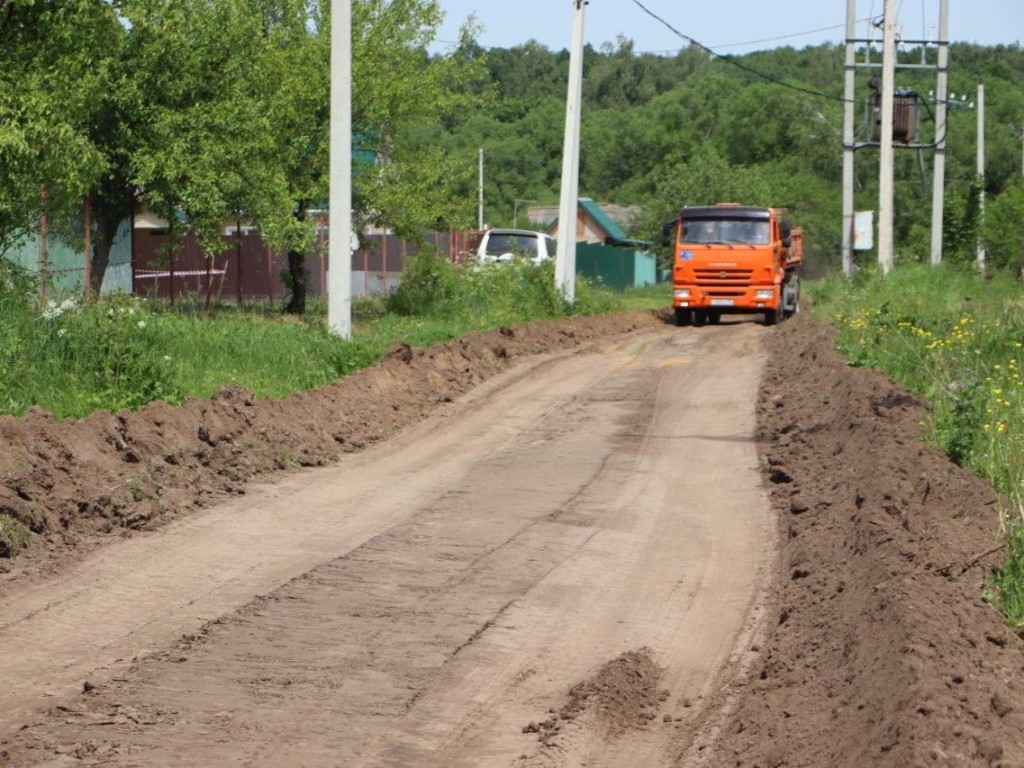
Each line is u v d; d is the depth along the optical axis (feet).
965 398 72.02
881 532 51.70
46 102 103.24
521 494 71.20
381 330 139.85
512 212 524.52
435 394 109.29
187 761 33.99
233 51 139.85
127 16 128.47
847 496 62.95
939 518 54.19
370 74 171.63
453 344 128.88
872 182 469.16
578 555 57.98
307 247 155.84
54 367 80.84
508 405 106.42
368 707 38.73
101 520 59.67
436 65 178.29
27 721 36.60
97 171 110.01
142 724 36.60
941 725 31.04
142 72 131.34
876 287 175.42
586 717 38.06
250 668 41.83
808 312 194.29
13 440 62.18
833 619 44.24
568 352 149.89
